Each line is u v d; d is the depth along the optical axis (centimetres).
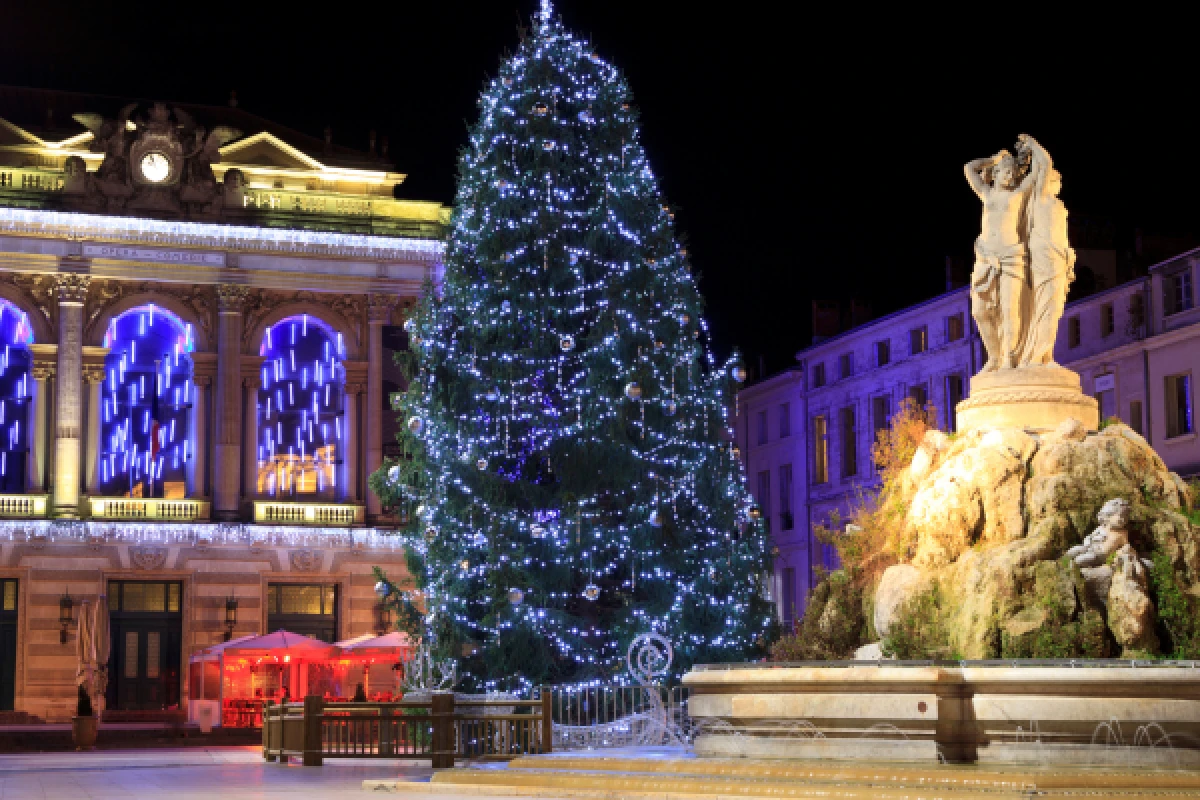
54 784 2538
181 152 5947
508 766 2205
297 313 6084
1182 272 5066
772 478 7481
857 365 6769
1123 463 2159
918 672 1786
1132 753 1722
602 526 3656
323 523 6019
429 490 3772
